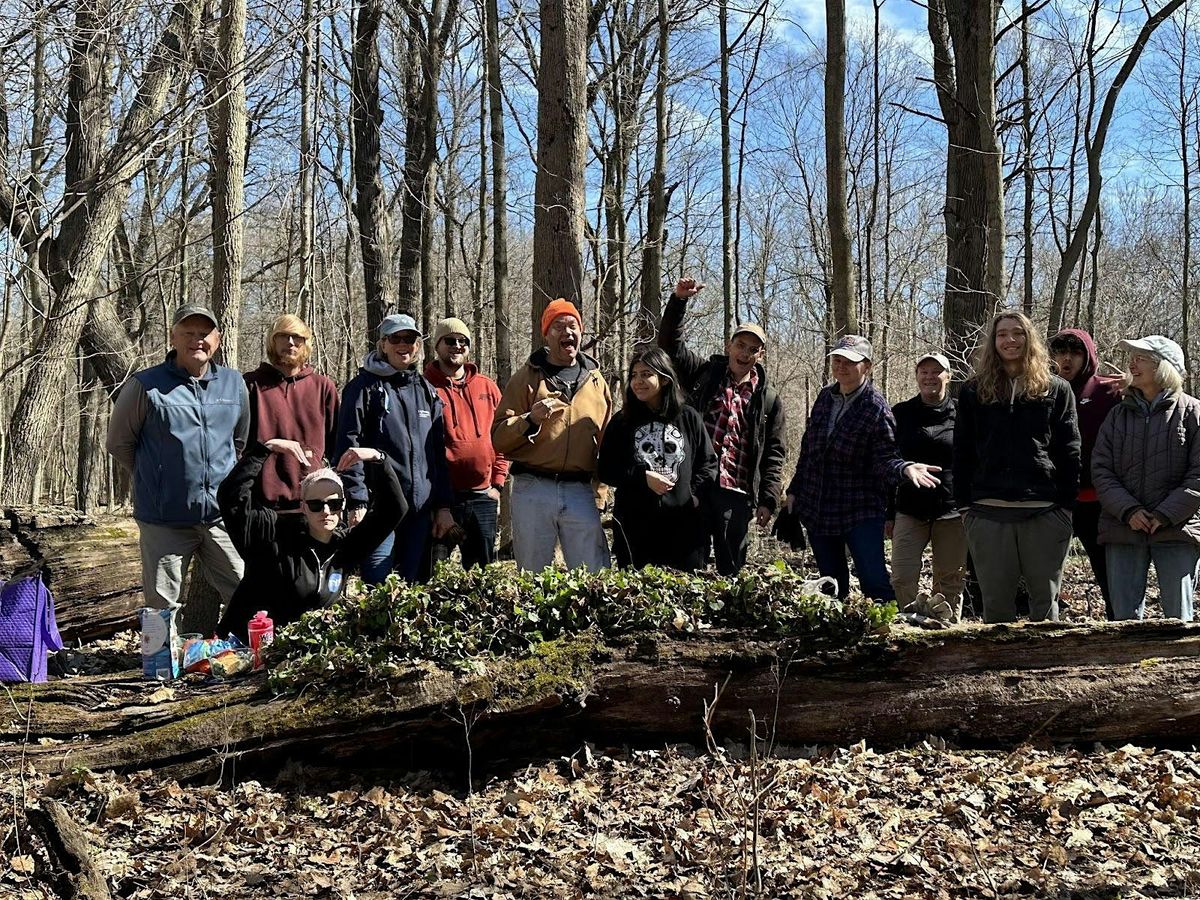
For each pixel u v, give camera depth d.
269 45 8.04
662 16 16.12
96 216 10.70
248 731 4.40
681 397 6.04
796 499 6.57
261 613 5.16
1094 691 4.68
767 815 4.06
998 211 9.53
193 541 6.03
